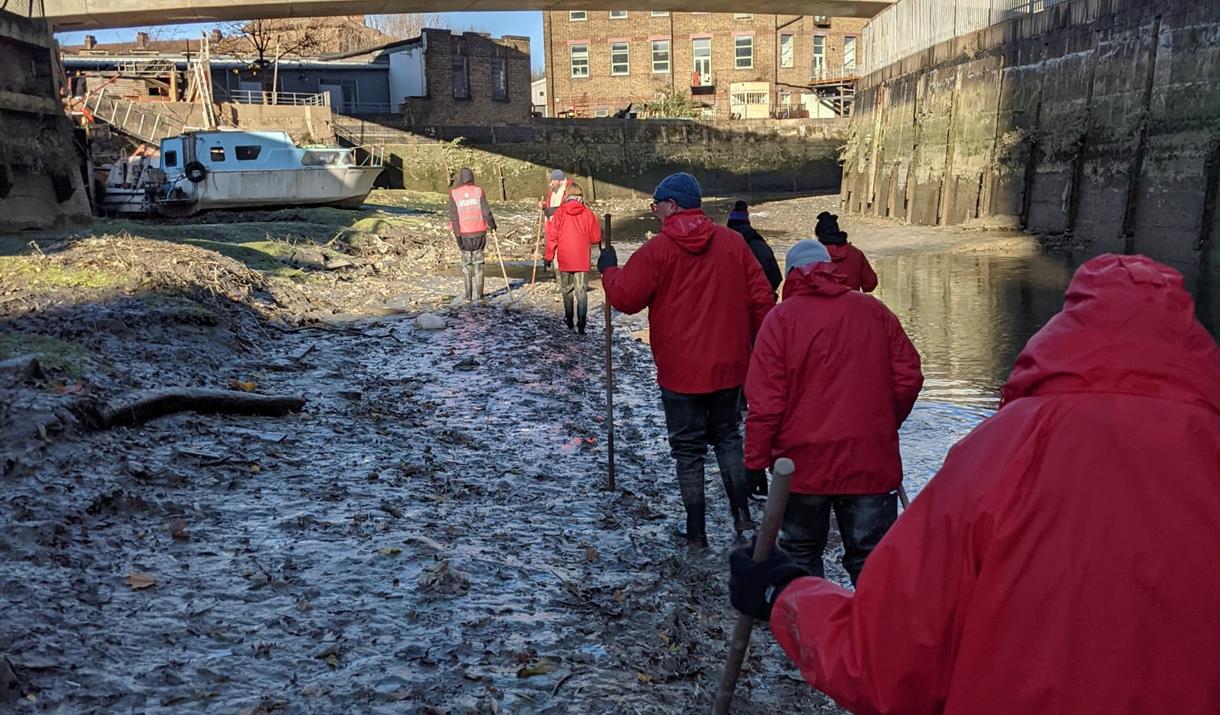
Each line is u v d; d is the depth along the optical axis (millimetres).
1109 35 23688
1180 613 1396
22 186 21484
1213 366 1508
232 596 4262
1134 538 1415
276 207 31016
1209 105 20078
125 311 9305
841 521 4324
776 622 1767
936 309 15367
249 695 3486
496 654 3928
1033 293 16922
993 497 1495
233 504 5438
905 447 7664
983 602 1484
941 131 32406
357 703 3480
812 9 37469
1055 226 26266
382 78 51281
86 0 30688
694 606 4684
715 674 4004
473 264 14250
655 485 6629
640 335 12398
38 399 5875
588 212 12234
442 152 46906
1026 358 1615
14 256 11133
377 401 8422
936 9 33781
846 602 1647
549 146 49719
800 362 4148
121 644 3736
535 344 11477
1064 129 25703
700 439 5504
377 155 45438
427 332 12039
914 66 35125
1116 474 1443
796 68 57250
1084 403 1495
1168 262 20766
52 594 4047
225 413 7188
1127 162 22938
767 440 4234
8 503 4820
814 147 54625
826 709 3801
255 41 47969
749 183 53750
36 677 3406
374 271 18266
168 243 13219
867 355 4148
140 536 4828
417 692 3570
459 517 5594
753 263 5449
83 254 11500
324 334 11633
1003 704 1461
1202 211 20188
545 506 6016
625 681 3816
